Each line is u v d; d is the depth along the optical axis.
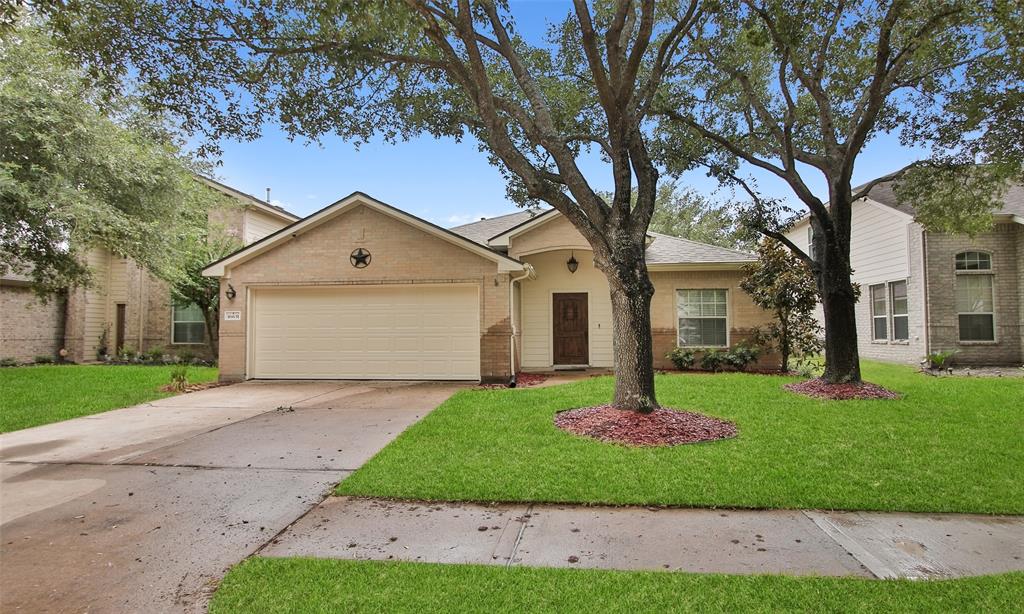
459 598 3.09
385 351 12.20
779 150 10.90
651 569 3.45
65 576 3.44
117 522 4.33
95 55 7.64
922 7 7.42
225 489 5.11
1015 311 14.17
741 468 5.39
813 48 9.16
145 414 8.74
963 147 9.61
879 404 8.38
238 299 12.41
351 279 12.09
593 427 6.93
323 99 9.49
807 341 13.06
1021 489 4.81
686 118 10.42
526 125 8.22
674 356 14.22
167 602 3.13
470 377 11.91
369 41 7.85
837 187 9.69
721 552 3.70
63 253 13.98
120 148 13.01
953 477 5.13
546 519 4.32
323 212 11.96
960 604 3.00
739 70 10.15
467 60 10.03
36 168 11.62
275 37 8.22
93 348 18.33
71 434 7.38
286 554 3.72
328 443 6.74
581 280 15.25
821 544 3.83
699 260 14.33
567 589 3.17
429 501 4.75
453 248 11.83
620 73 7.38
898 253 15.70
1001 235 14.30
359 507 4.63
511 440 6.52
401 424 7.72
